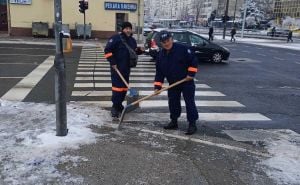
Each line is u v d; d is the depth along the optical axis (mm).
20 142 5207
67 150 5008
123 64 6789
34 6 29828
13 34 30062
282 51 29469
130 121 6766
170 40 5840
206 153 5297
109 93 9312
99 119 6617
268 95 10195
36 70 12969
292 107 8805
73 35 30766
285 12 104438
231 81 12477
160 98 8906
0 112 6730
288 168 4945
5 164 4547
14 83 10359
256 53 26094
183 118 7223
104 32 31328
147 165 4738
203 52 18047
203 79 12664
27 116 6492
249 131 6672
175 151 5289
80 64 15258
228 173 4695
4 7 31719
